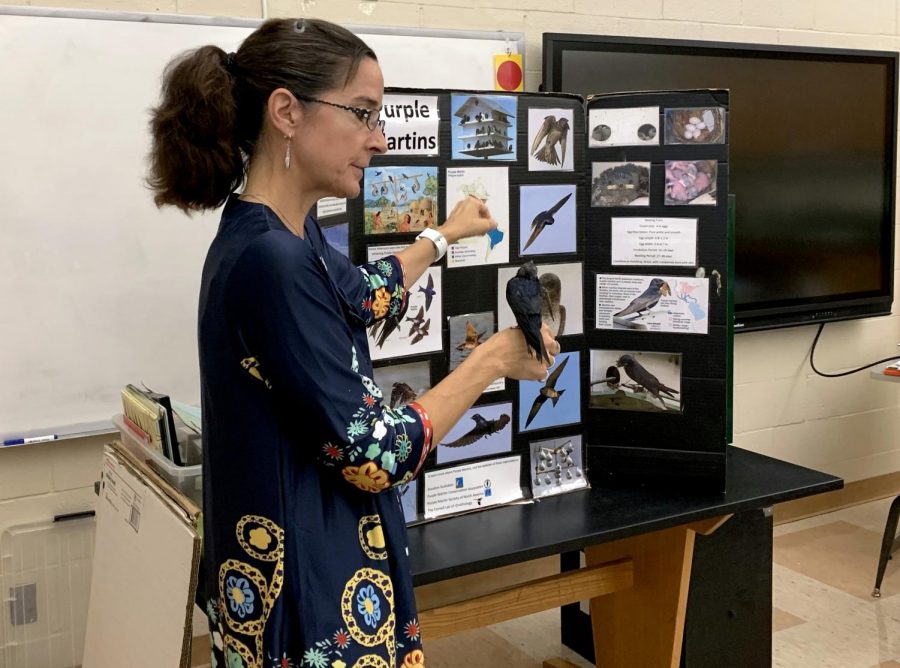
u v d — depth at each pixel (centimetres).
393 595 117
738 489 176
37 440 227
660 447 175
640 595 201
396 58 263
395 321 157
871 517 364
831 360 366
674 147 169
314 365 103
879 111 354
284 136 109
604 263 175
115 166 230
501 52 279
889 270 365
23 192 220
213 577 116
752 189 326
